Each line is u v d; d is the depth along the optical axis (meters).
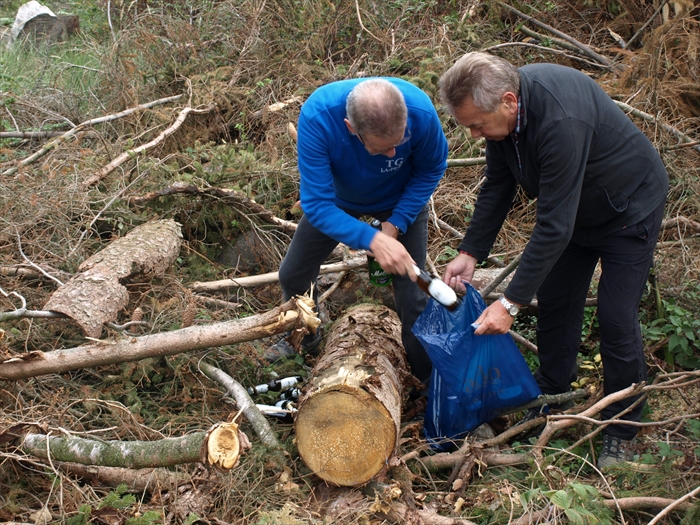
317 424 2.56
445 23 6.01
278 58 5.97
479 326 2.66
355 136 2.63
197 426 3.03
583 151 2.39
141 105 5.46
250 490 2.55
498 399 2.88
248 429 3.00
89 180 4.25
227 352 3.34
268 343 3.71
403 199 2.93
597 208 2.65
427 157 2.82
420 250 3.12
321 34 6.14
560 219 2.43
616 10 6.21
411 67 5.71
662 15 5.71
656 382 3.05
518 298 2.58
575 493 2.29
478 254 3.02
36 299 3.40
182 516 2.44
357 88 2.35
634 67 5.15
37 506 2.50
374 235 2.61
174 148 5.07
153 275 3.47
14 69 7.00
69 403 2.94
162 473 2.61
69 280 3.15
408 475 2.62
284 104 5.32
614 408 2.85
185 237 4.29
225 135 5.46
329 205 2.67
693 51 4.96
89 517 2.28
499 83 2.31
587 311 3.82
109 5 7.16
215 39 6.40
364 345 2.99
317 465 2.60
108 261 3.30
